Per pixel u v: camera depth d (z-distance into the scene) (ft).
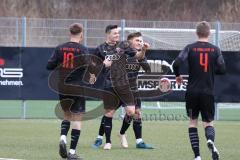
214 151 68.74
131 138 97.66
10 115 133.08
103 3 271.28
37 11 260.83
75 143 72.18
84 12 267.39
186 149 85.51
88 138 96.94
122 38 130.00
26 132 103.76
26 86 123.95
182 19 270.46
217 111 131.13
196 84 68.90
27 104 153.99
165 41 141.08
